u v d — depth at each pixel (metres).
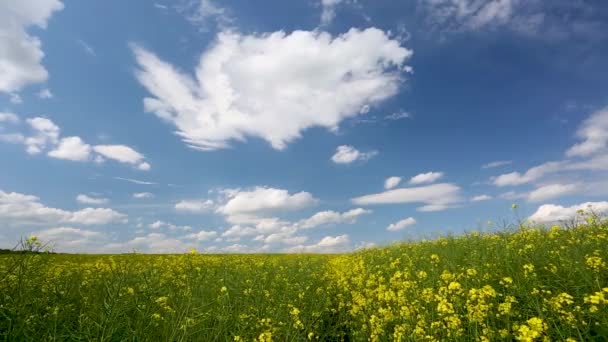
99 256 17.98
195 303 5.70
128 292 4.74
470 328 4.52
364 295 7.67
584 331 3.88
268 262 13.09
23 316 4.14
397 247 13.03
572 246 6.66
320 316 6.93
